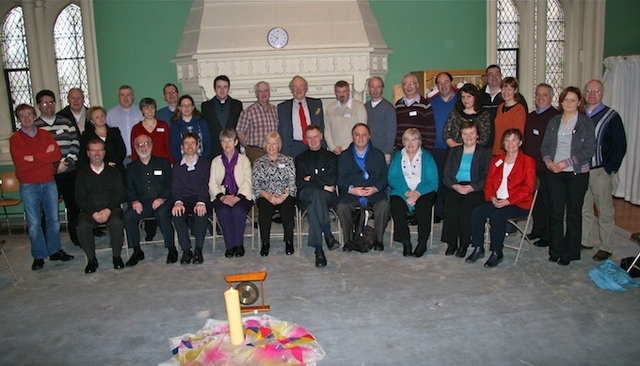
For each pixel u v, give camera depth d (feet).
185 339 10.34
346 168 15.46
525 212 13.83
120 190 15.06
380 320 11.00
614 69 20.81
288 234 15.33
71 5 21.44
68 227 17.65
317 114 17.39
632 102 20.40
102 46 21.06
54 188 15.28
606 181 13.76
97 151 14.83
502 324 10.61
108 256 15.89
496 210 13.85
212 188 15.53
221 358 9.39
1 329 11.18
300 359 9.41
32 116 14.55
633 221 18.22
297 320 11.12
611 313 10.91
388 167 15.78
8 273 14.69
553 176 13.70
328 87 19.75
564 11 22.71
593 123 13.30
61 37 21.67
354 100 17.06
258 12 19.60
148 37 21.08
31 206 14.75
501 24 22.54
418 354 9.61
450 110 16.98
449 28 21.70
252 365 9.20
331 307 11.70
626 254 14.55
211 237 16.44
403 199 15.15
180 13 20.98
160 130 16.71
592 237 15.16
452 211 14.71
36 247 14.88
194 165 15.51
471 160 14.79
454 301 11.77
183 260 14.88
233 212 15.15
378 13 21.33
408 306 11.61
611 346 9.62
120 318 11.53
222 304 12.10
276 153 15.57
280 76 19.51
